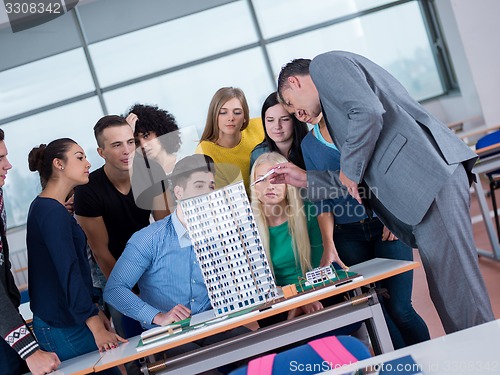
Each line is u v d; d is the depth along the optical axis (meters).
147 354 2.21
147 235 2.62
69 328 2.59
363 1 9.09
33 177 8.33
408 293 2.86
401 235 2.60
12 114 8.39
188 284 2.64
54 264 2.54
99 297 3.01
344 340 1.47
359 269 2.57
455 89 9.22
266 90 8.81
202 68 8.70
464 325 2.43
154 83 8.63
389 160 2.38
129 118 3.21
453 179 2.35
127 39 8.55
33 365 2.33
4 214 2.57
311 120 2.93
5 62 8.34
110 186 3.29
